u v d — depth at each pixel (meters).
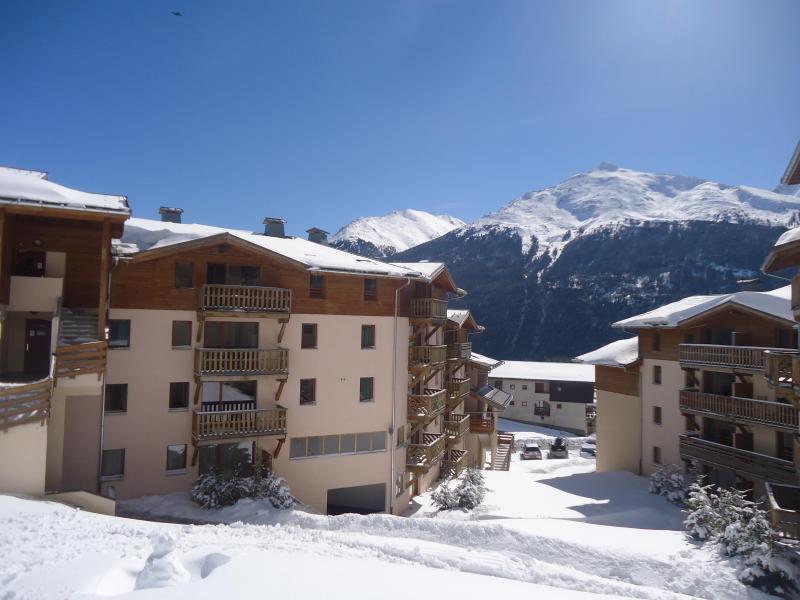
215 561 10.35
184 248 20.88
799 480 17.88
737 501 17.16
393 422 25.81
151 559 9.40
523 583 11.52
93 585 8.55
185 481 21.33
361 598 8.95
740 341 25.67
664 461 29.52
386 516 18.84
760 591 13.76
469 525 17.58
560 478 31.38
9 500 13.67
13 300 18.42
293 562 10.70
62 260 20.53
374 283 26.09
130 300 20.69
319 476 23.81
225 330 22.78
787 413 21.91
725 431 26.86
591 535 17.42
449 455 34.91
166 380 21.17
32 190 16.92
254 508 19.69
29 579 8.59
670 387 29.27
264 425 21.83
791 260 18.89
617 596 11.40
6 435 14.68
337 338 24.64
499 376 65.81
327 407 24.23
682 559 15.27
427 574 11.19
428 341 31.22
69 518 13.12
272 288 22.36
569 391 62.84
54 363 16.67
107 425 20.09
